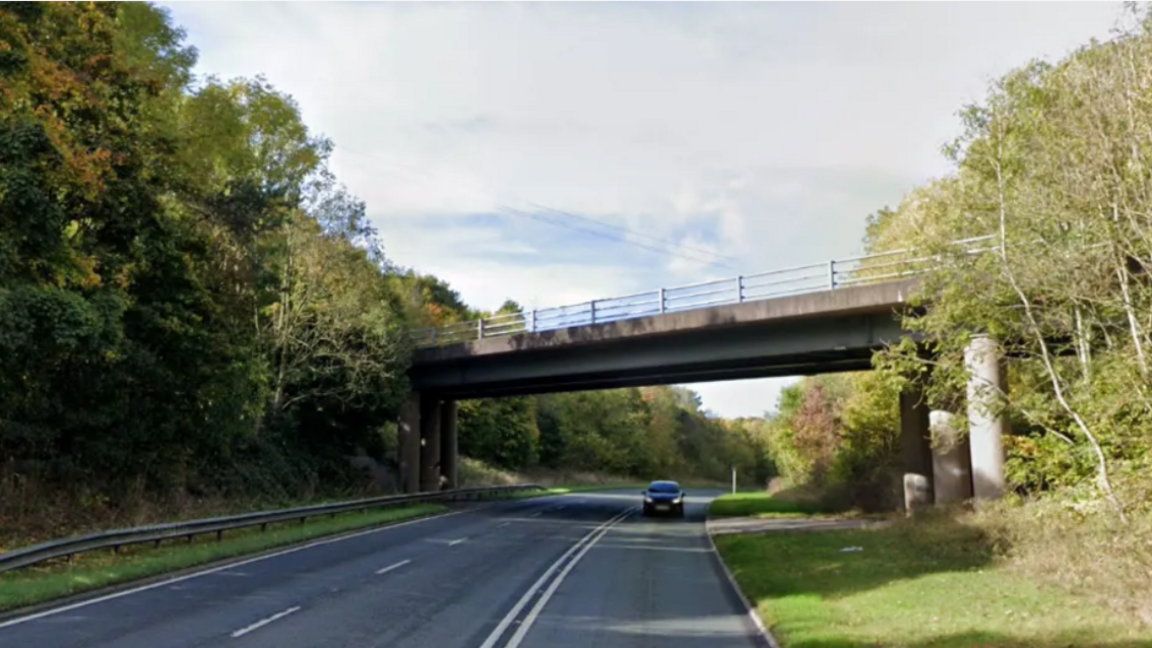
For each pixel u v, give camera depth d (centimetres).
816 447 4819
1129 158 1355
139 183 2267
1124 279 1364
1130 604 1140
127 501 2503
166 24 2722
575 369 3831
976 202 1684
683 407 11981
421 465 4738
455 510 3744
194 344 2609
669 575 1738
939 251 1719
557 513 3706
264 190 3027
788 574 1648
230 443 3134
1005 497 2164
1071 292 1436
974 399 1823
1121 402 1375
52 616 1091
